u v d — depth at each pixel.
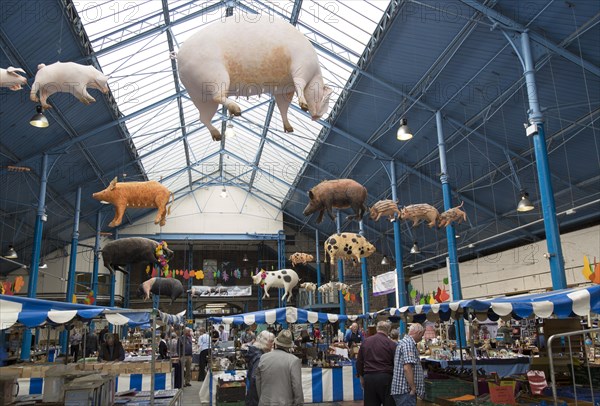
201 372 14.26
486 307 6.46
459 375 8.98
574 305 6.03
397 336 7.17
